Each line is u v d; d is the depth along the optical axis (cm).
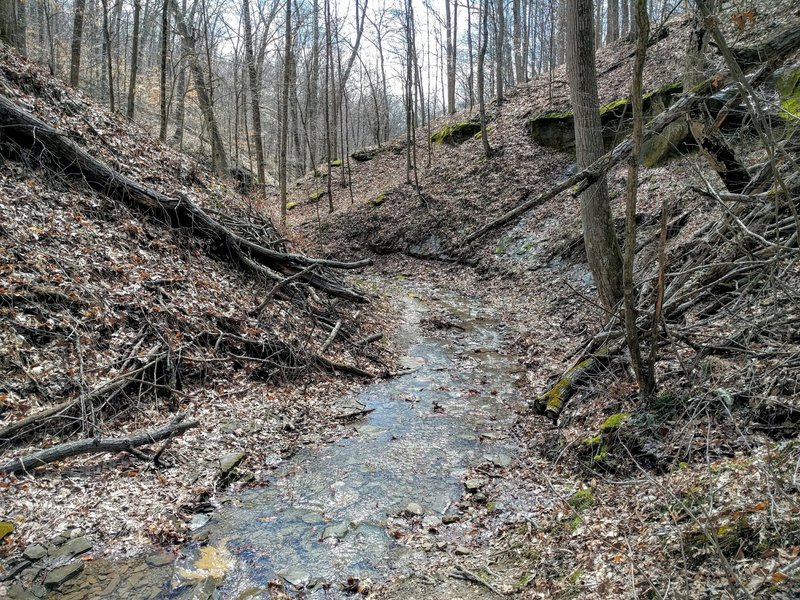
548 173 2100
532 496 605
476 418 867
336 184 2983
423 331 1381
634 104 441
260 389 893
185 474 660
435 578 493
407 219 2308
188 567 510
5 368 663
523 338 1263
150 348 809
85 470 623
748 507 392
